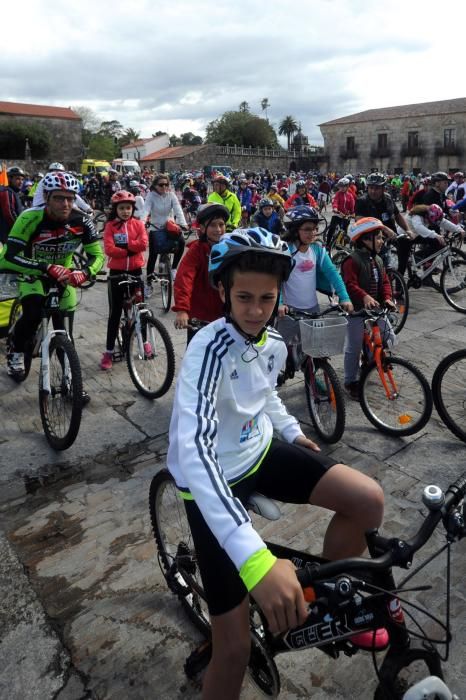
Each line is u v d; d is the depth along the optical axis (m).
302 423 4.36
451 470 3.72
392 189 29.69
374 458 3.89
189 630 2.48
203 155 65.44
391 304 4.37
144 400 4.80
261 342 1.77
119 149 108.06
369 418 4.28
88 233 4.29
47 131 63.00
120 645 2.41
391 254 7.88
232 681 1.68
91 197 22.73
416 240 7.90
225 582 1.67
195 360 1.67
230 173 49.44
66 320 4.45
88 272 4.17
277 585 1.29
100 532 3.13
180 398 1.64
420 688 1.50
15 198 7.54
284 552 1.88
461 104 57.81
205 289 4.08
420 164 60.25
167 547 2.54
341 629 1.62
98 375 5.35
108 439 4.13
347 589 1.41
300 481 1.87
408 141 60.62
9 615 2.58
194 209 19.59
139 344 4.79
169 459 1.86
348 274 4.50
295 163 64.38
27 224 3.97
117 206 5.02
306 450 1.92
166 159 65.75
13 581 2.79
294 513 3.28
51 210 3.95
